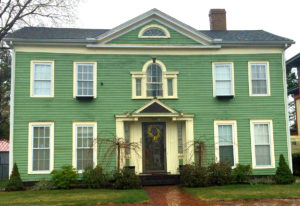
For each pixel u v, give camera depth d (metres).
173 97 15.02
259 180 14.09
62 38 14.50
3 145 20.61
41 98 14.30
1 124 30.25
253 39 15.55
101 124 14.54
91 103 14.62
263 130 15.27
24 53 14.38
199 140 14.86
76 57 14.76
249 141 15.10
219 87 15.34
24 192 12.42
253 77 15.52
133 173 13.27
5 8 17.50
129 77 14.98
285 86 15.50
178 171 14.71
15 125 13.98
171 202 10.63
